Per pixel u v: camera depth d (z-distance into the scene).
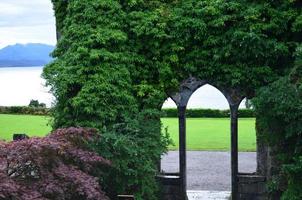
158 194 13.41
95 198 8.61
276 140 12.27
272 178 12.81
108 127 11.87
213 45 13.19
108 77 12.42
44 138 9.02
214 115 34.31
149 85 13.24
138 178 11.36
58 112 12.58
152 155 11.88
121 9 13.46
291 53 13.00
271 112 11.75
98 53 12.47
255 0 13.25
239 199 13.59
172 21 13.29
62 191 8.30
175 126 28.80
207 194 15.32
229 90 13.43
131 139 11.38
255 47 12.74
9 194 7.52
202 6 13.30
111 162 10.75
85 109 11.90
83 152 9.68
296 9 12.95
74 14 13.38
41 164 8.46
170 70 13.27
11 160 8.17
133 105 12.50
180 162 13.55
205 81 13.47
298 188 11.36
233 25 13.09
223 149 22.61
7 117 32.97
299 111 11.14
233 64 13.21
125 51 13.14
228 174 18.06
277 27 12.88
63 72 12.52
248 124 29.56
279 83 11.65
